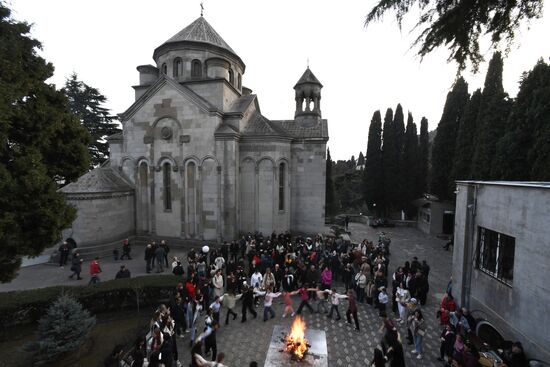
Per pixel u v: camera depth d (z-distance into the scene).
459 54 4.79
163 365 8.97
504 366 8.07
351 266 16.34
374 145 43.94
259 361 10.46
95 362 10.38
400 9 4.55
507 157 21.72
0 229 8.81
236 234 25.03
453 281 14.32
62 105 11.86
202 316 13.66
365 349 11.25
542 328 8.85
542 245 8.95
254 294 14.38
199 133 24.61
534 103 20.02
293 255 17.52
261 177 25.73
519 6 4.29
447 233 33.56
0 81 8.91
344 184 62.53
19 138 10.14
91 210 22.14
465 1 4.37
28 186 9.39
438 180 33.59
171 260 21.39
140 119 25.91
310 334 12.26
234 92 29.05
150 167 25.78
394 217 45.94
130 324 12.97
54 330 10.06
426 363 10.46
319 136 27.19
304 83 28.78
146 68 29.56
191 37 29.14
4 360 10.51
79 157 12.00
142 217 26.22
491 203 11.73
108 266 20.16
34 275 18.34
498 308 11.05
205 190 24.78
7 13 9.80
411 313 11.59
